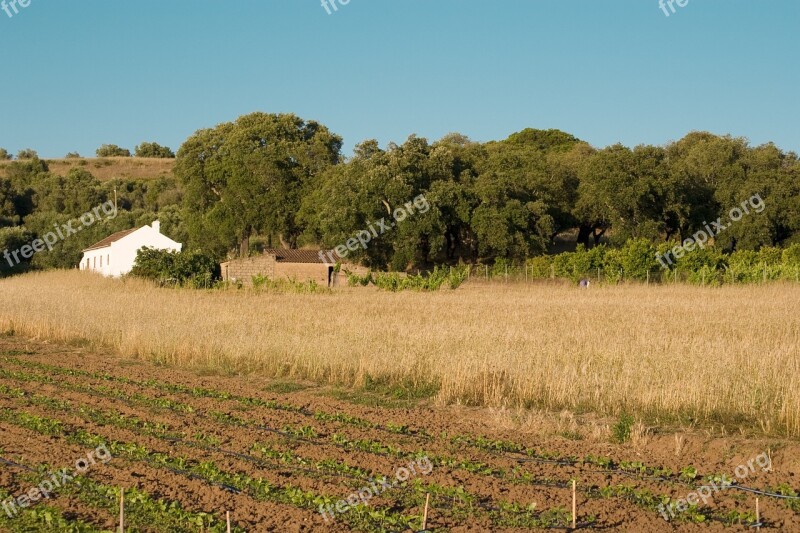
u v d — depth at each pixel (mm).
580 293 56312
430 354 24906
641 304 44438
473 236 82062
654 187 83438
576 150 103438
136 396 21578
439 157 81875
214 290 59688
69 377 24656
